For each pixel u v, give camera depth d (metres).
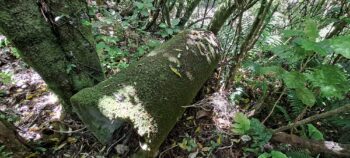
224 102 2.64
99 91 2.02
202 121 2.53
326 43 1.49
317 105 2.73
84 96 1.98
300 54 1.75
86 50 2.20
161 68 2.33
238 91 2.78
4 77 2.68
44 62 2.02
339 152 2.23
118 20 3.30
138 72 2.24
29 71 3.00
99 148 2.29
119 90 2.04
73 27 2.04
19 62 3.08
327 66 1.72
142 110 1.97
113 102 1.96
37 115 2.54
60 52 2.06
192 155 2.28
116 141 2.23
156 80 2.20
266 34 3.01
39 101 2.68
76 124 2.46
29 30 1.83
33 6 1.79
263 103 2.76
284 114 2.56
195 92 2.56
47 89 2.78
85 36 2.15
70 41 2.07
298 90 1.90
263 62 2.92
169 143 2.35
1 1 1.65
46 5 1.84
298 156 2.27
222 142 2.39
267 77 2.93
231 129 2.41
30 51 1.92
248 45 2.44
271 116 2.76
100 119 2.04
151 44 3.12
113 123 2.12
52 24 1.92
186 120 2.52
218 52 2.98
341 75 1.66
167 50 2.59
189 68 2.50
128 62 3.08
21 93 2.75
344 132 2.62
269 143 2.43
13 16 1.73
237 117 2.30
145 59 2.46
